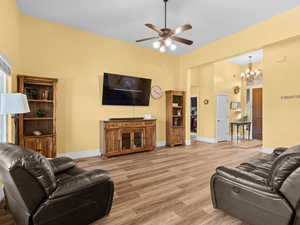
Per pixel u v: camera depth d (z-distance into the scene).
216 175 1.84
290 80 3.96
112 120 4.09
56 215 1.37
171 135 5.40
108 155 4.03
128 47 4.78
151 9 3.20
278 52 4.16
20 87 3.01
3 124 2.57
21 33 3.32
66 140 3.86
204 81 6.80
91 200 1.62
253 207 1.53
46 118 3.31
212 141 6.42
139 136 4.61
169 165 3.53
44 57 3.57
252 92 7.29
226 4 3.02
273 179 1.42
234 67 7.28
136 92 4.86
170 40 2.97
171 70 5.71
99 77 4.30
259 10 3.18
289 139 3.97
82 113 4.07
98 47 4.27
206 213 1.88
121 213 1.88
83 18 3.53
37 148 3.20
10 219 1.78
